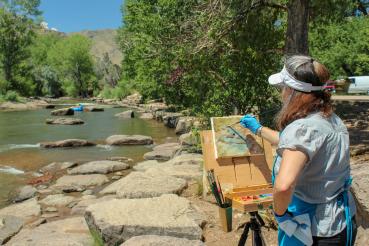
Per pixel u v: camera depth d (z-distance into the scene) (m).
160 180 8.45
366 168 5.05
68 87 74.12
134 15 22.58
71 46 76.12
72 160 13.96
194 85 11.43
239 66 10.68
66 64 76.25
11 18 61.66
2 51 61.41
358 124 13.45
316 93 2.51
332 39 26.03
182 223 5.82
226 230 4.34
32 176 11.90
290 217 2.47
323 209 2.42
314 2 9.45
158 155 13.70
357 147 9.04
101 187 10.24
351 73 27.39
